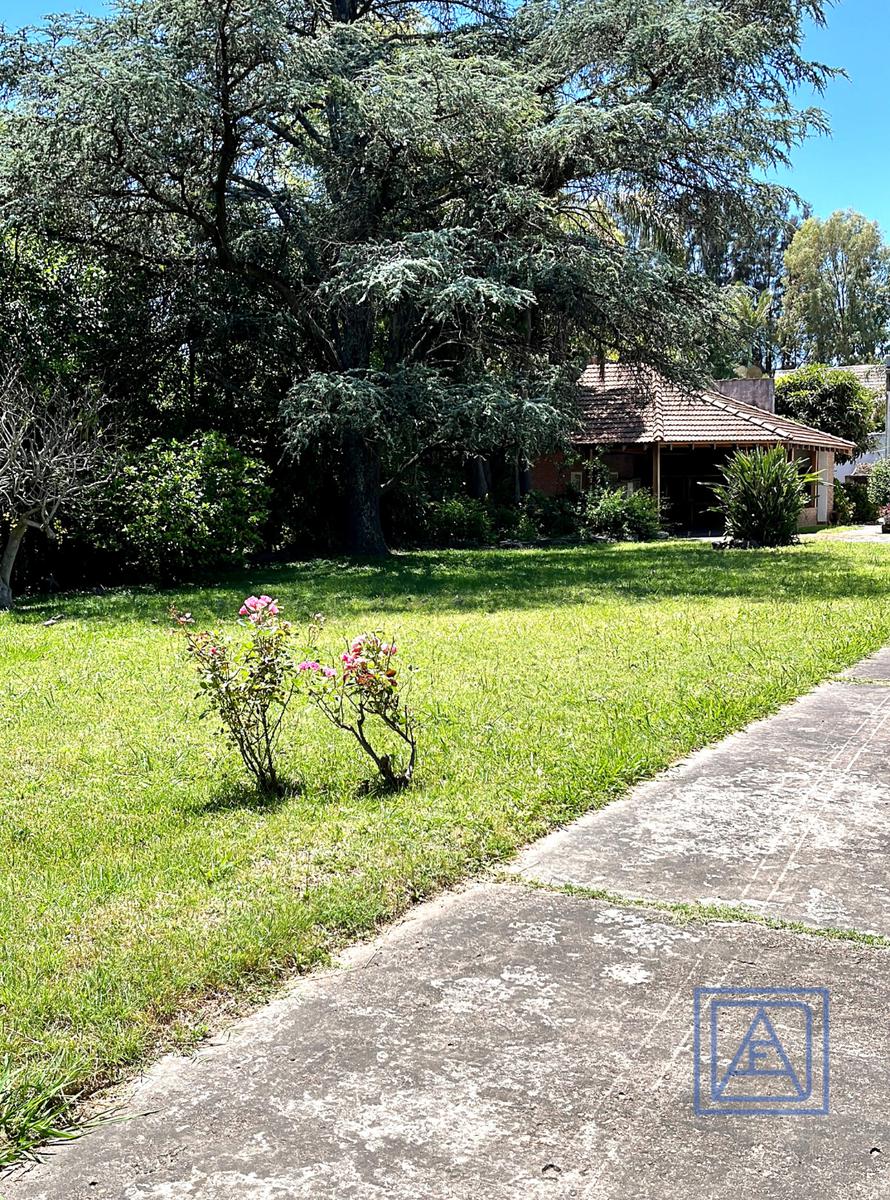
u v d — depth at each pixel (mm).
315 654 8156
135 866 3951
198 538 15227
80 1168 2234
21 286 17516
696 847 4004
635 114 16875
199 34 16047
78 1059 2604
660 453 31453
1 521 14305
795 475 21141
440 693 6754
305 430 16875
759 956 3100
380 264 16312
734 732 5750
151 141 16375
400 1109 2391
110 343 18469
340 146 18547
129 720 6402
